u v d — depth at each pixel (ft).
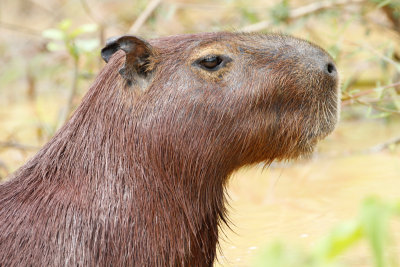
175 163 23.06
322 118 24.06
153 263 22.59
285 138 24.00
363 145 44.80
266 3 62.23
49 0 81.25
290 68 23.54
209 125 23.08
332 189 37.04
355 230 9.61
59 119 48.42
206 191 23.82
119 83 23.15
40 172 23.18
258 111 23.40
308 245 28.99
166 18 54.49
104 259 21.86
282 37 24.52
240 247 30.19
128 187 22.62
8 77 66.64
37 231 21.49
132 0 69.67
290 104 23.67
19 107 62.23
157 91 22.94
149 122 22.81
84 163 22.88
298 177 40.09
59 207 21.99
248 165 24.95
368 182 37.29
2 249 21.22
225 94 23.11
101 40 54.65
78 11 74.64
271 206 35.63
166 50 23.35
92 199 22.31
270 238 30.78
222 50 23.35
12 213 22.04
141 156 22.85
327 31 57.82
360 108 50.83
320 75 23.75
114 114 23.06
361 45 41.70
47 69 63.77
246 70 23.34
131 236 22.27
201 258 24.25
